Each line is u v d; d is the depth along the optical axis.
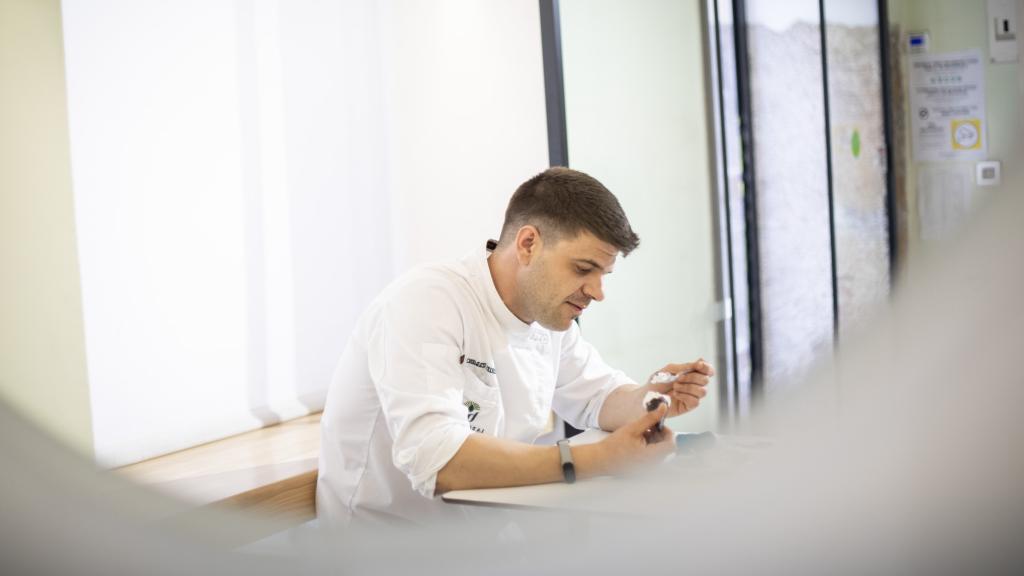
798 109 3.23
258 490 1.65
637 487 1.18
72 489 0.91
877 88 3.17
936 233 3.19
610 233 1.38
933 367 0.51
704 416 2.95
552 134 2.46
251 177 2.26
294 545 0.94
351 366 1.57
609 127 2.62
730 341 3.04
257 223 2.28
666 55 2.84
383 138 2.69
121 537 0.84
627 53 2.70
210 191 2.16
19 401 1.62
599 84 2.60
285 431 2.22
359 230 2.60
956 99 3.14
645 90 2.76
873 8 3.15
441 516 1.60
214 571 0.85
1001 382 0.49
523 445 1.31
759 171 3.15
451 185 2.66
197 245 2.12
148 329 2.01
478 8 2.58
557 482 1.28
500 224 2.61
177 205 2.08
